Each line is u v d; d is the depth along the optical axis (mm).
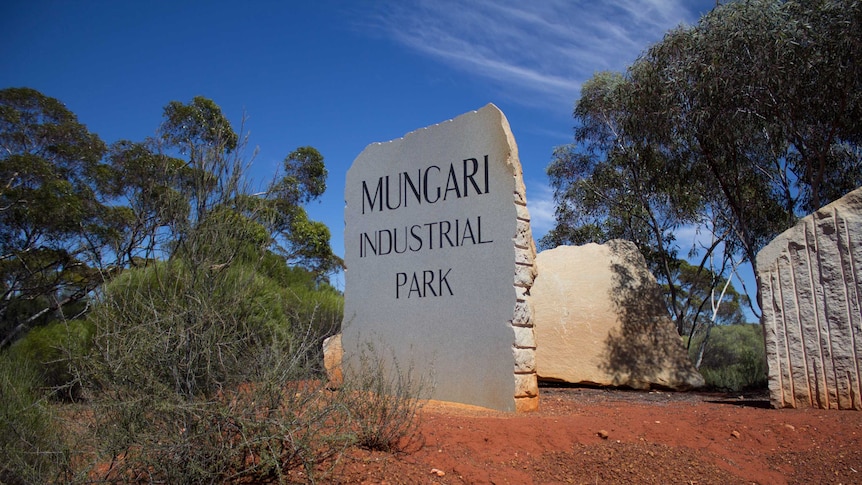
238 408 4500
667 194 19203
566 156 23016
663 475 5727
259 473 4570
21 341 9312
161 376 4527
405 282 9523
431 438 5965
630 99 16078
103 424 4277
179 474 4191
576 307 13781
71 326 9016
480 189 8922
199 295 4918
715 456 6242
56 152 22016
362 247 10180
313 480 4422
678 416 7652
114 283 5570
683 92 14547
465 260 8914
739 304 32938
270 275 11617
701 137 14633
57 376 8273
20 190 20047
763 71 13180
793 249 8742
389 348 9477
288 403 4773
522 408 8109
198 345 4680
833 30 12477
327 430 5137
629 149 19656
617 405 9211
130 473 4336
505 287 8414
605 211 22172
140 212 6051
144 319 4801
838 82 12797
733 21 13539
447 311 8969
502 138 8789
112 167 22219
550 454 5941
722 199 17703
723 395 12008
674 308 19781
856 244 8297
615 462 5867
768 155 16969
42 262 20000
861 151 15430
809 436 6848
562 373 13211
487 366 8406
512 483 5242
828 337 8344
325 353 10953
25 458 4500
